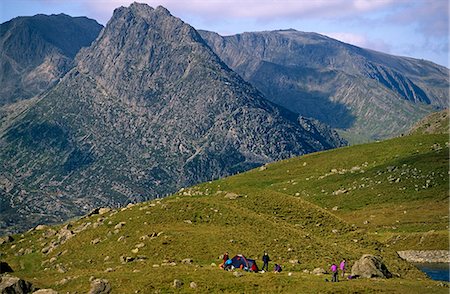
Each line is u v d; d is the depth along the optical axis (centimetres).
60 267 7506
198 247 7081
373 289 5156
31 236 11044
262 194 10656
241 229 7831
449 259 10338
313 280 5519
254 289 5244
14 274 7919
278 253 6981
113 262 7094
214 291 5200
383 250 8350
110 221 9131
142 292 5300
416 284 5500
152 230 7944
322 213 9775
